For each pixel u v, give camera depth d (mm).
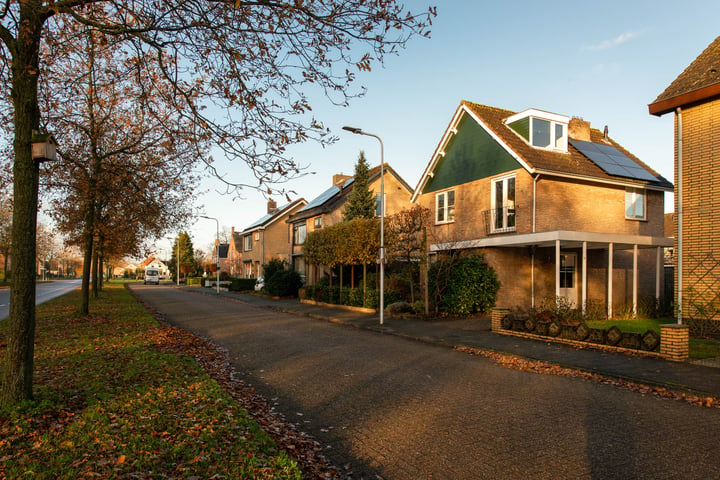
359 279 24312
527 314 14906
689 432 5195
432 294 17609
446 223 20750
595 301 16094
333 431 5344
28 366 5289
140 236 19672
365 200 27641
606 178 17359
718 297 11258
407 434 5207
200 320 17062
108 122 12805
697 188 11758
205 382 6762
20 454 4016
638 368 8227
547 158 17266
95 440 4375
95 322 13922
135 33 5852
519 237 15586
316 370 8547
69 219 16609
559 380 7805
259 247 44844
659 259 16688
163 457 4059
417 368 8742
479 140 19031
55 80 7762
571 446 4793
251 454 4148
